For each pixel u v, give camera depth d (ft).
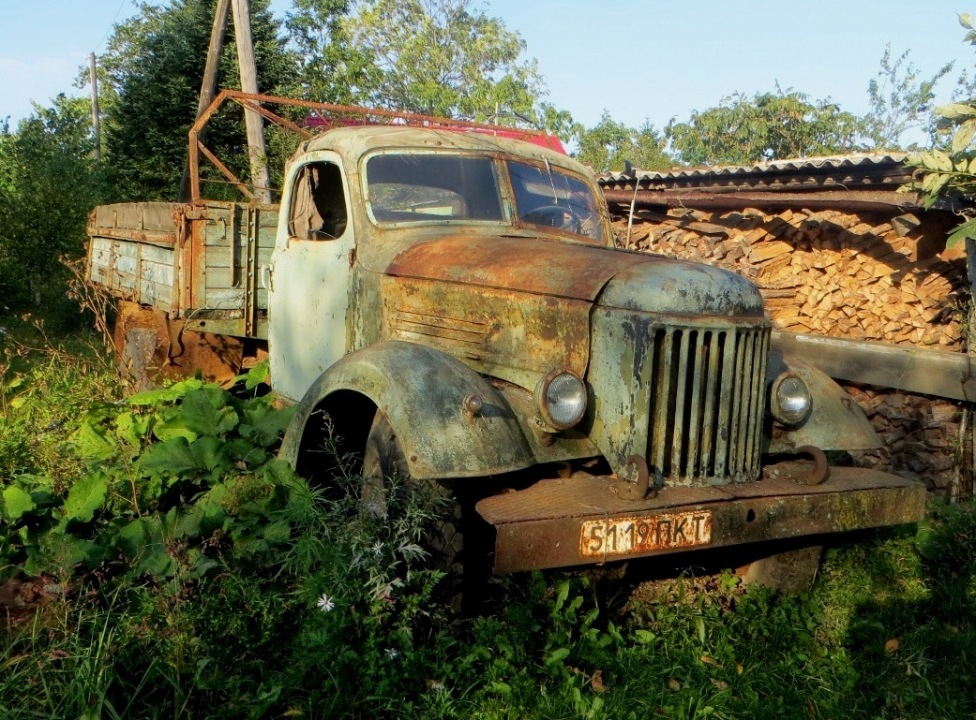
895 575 14.17
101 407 16.93
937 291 19.25
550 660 10.36
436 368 11.16
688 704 10.14
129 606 10.66
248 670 9.76
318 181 16.02
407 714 9.30
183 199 46.88
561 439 11.03
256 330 20.12
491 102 80.89
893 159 19.20
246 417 15.79
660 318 10.64
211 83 40.01
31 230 39.83
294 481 12.46
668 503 10.34
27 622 10.72
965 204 18.53
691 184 25.22
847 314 20.94
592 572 12.41
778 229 22.40
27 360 25.57
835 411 12.98
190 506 13.24
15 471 15.57
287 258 16.63
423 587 10.30
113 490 13.57
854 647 12.36
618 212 28.02
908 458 19.40
